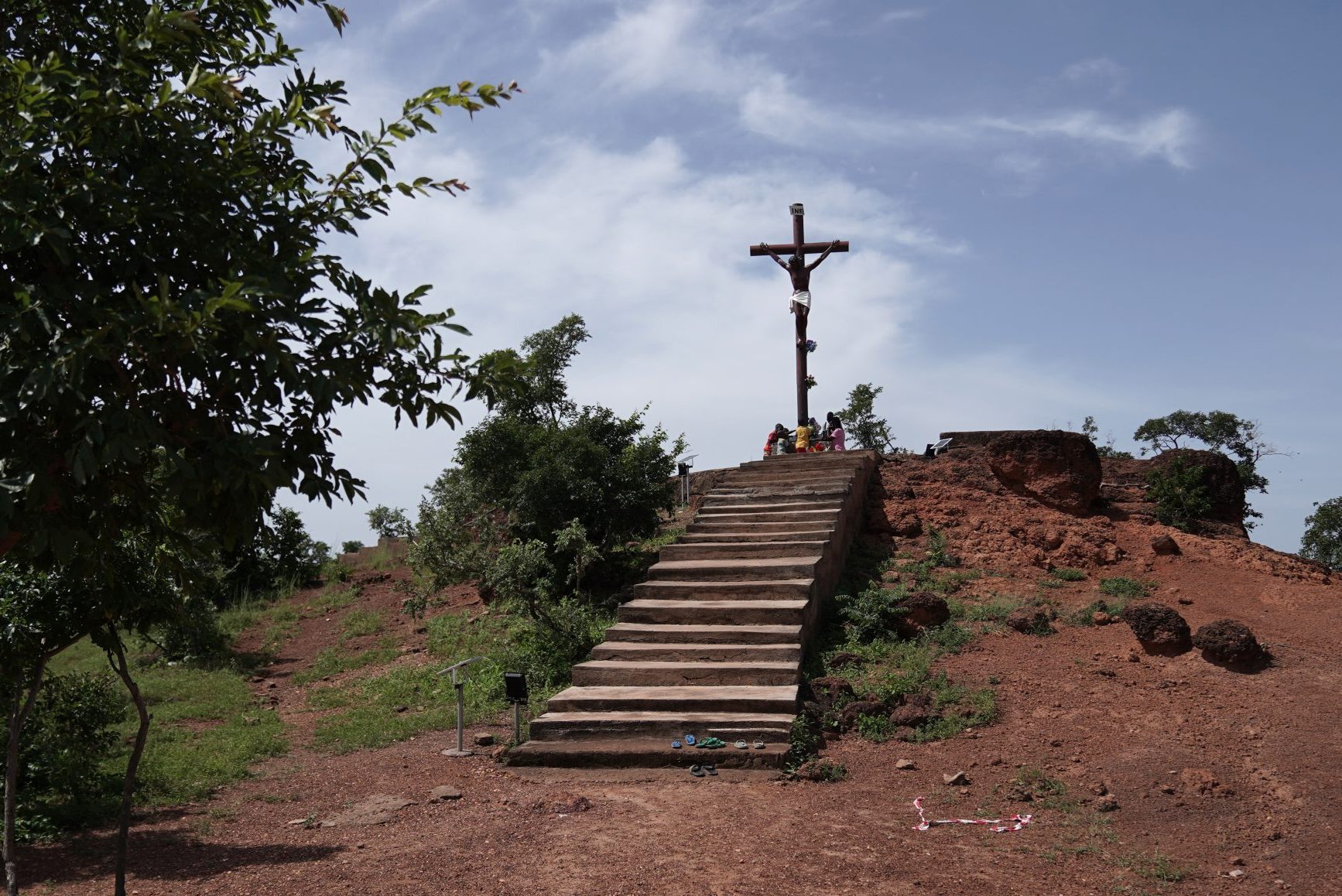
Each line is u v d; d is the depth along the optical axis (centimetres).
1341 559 2730
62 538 393
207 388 418
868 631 1241
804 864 678
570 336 2130
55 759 917
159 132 433
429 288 435
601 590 1731
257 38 505
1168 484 1683
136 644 1809
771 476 1722
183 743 1180
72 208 403
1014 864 687
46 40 462
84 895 652
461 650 1584
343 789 928
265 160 481
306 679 1606
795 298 2188
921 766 916
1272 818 764
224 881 669
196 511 436
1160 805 802
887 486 1761
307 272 442
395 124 467
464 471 1798
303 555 2512
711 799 841
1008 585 1406
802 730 961
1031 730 976
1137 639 1158
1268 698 992
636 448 1781
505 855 701
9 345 375
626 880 647
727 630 1164
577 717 1009
